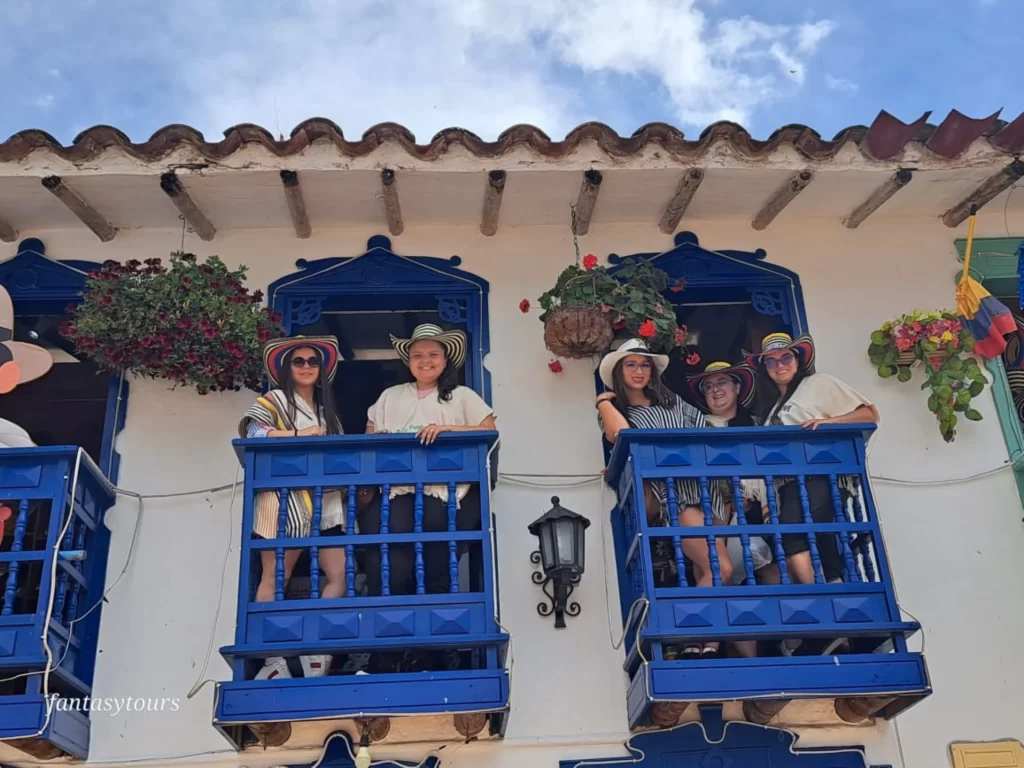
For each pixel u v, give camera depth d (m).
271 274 6.55
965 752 5.46
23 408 7.71
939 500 6.09
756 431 5.43
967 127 5.90
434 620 5.05
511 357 6.38
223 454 6.04
